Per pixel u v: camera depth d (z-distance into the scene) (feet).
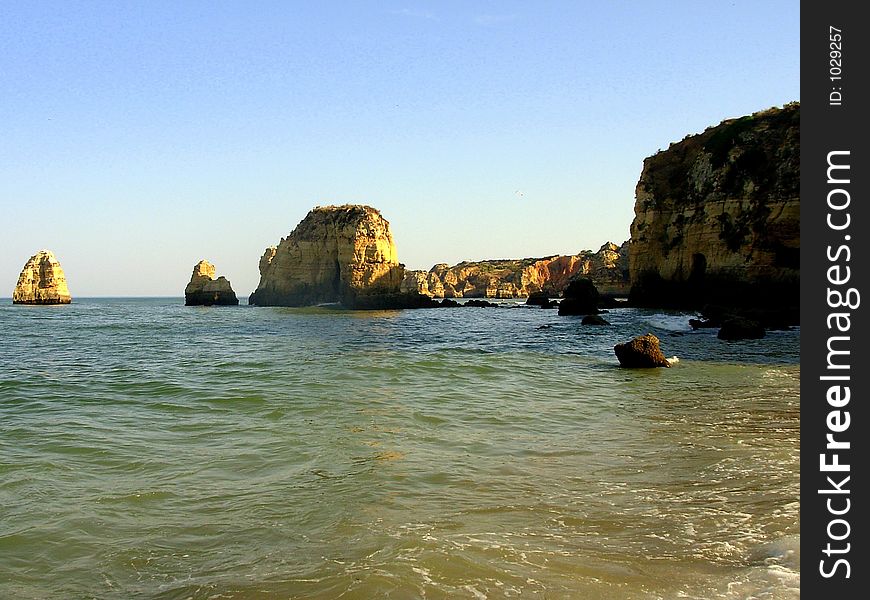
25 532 23.50
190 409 46.62
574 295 237.45
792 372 68.13
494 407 48.26
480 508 25.81
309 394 53.47
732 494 27.45
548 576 19.65
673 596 18.38
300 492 27.84
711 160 196.54
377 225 300.61
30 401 50.19
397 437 38.06
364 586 19.04
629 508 25.77
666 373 67.97
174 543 22.68
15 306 357.20
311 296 334.85
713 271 186.80
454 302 322.55
